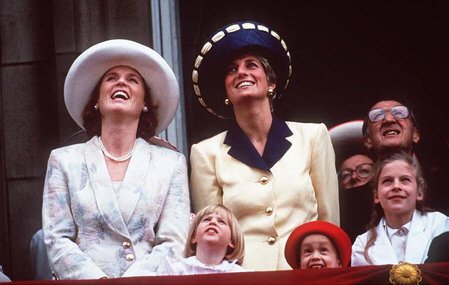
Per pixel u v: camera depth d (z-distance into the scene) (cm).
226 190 3055
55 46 3697
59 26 3700
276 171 3055
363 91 4122
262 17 4128
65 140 3638
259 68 3128
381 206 3061
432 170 3709
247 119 3117
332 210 3073
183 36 3797
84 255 2831
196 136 3775
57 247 2850
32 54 3747
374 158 3366
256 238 3008
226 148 3114
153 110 3125
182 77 3756
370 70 4134
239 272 2603
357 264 3034
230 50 3138
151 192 2930
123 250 2875
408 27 4141
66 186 2936
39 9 3762
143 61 3075
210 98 3238
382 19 4147
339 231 2892
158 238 2900
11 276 3653
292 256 2911
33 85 3731
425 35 4131
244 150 3091
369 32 4150
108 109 3016
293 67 4141
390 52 4138
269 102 3155
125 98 3031
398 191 3017
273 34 3159
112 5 3719
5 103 3731
